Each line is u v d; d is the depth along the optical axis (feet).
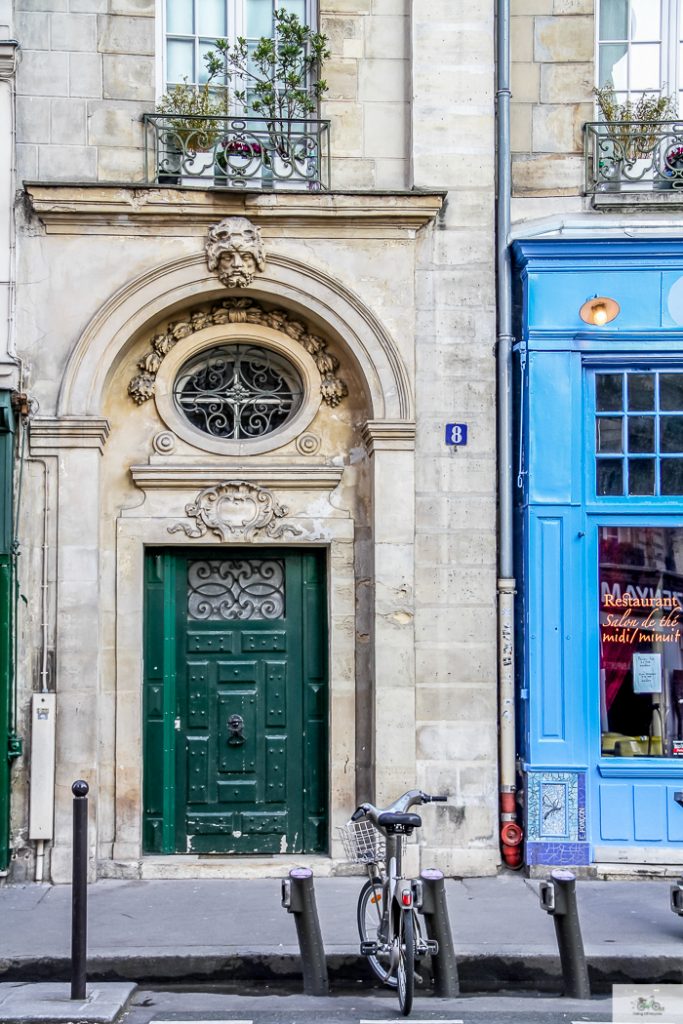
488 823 28.40
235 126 29.86
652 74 30.53
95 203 28.35
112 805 28.66
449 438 29.04
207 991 21.58
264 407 30.19
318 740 29.73
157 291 28.76
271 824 29.45
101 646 28.76
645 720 28.76
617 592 28.94
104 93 29.07
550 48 30.07
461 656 28.71
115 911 25.08
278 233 29.09
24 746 27.94
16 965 21.81
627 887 27.30
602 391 29.43
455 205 29.43
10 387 27.96
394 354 29.01
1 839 27.40
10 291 28.35
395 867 20.31
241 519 29.32
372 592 29.27
